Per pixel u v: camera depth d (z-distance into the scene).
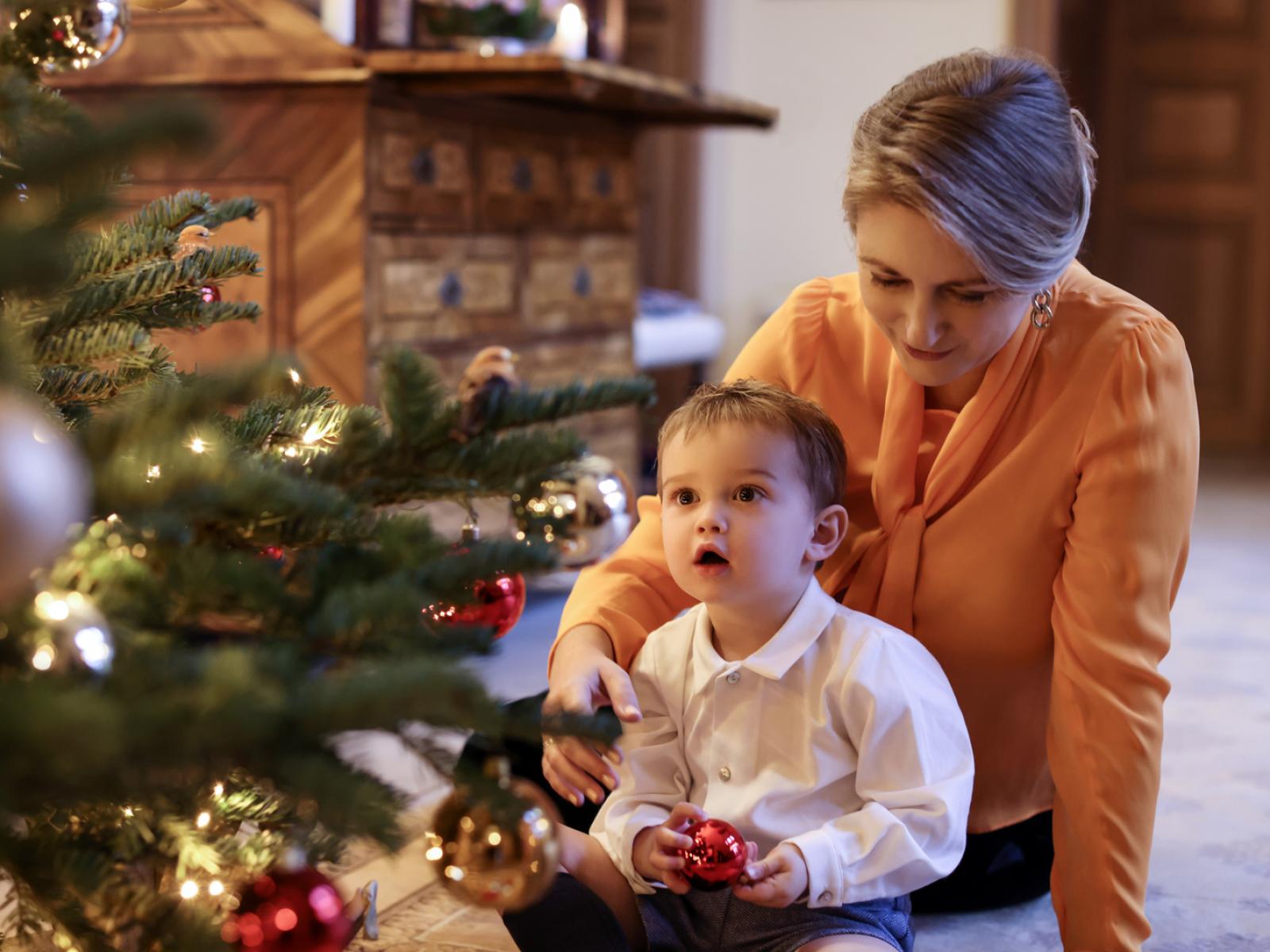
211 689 0.55
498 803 0.69
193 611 0.68
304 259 2.20
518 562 0.72
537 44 2.68
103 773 0.54
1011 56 1.02
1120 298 1.13
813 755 1.06
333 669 0.67
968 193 0.92
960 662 1.17
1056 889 1.08
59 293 0.74
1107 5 5.38
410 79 2.20
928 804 1.01
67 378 0.88
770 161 4.99
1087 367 1.10
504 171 2.56
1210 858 1.48
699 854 0.94
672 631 1.14
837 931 1.00
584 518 1.40
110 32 0.87
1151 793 1.05
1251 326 5.38
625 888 1.10
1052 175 0.95
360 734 0.67
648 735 1.12
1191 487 1.10
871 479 1.20
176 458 0.65
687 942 1.06
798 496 1.08
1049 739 1.10
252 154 2.21
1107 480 1.07
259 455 0.78
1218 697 2.12
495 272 2.55
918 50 4.79
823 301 1.25
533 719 0.65
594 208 2.91
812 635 1.07
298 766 0.58
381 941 1.22
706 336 4.01
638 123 3.05
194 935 0.67
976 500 1.12
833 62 4.88
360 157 2.15
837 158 4.92
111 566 0.67
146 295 0.84
